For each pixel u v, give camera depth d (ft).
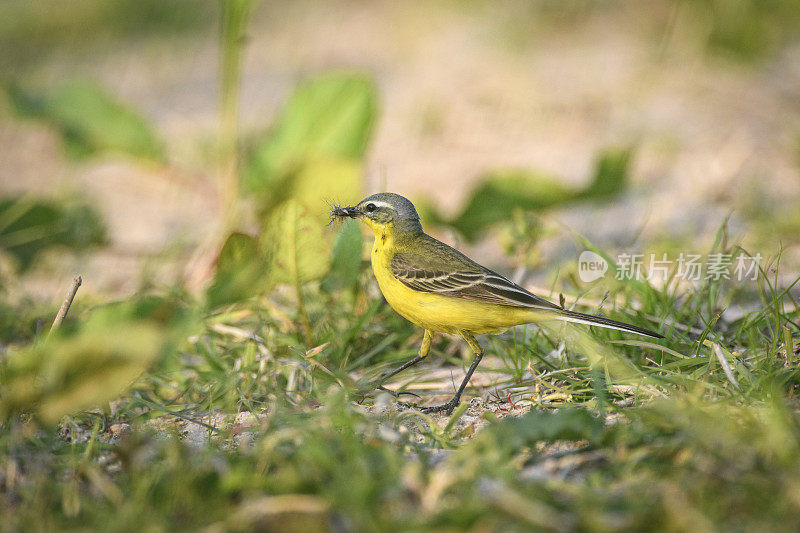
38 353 22.16
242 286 31.78
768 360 25.03
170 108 77.36
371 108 45.19
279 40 96.37
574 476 20.08
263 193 43.39
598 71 76.38
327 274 31.86
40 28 101.71
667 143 60.23
